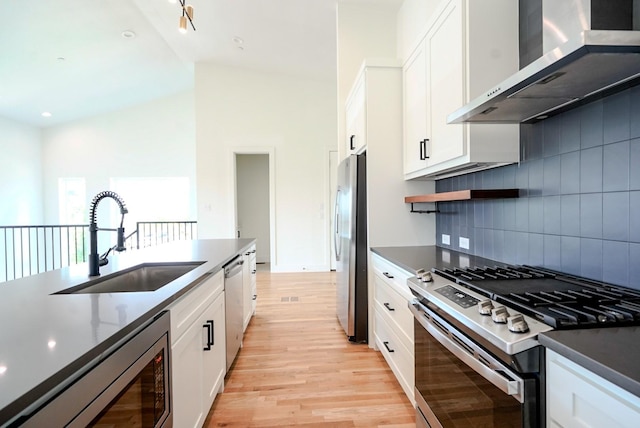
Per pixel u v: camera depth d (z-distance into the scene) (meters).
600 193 1.27
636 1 1.11
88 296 1.23
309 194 5.80
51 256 6.71
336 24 3.69
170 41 4.60
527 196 1.67
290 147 5.74
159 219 6.89
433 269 1.67
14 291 1.33
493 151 1.68
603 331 0.84
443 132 1.86
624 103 1.17
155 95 6.54
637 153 1.13
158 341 1.16
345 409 1.92
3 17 3.43
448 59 1.77
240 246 2.98
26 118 6.22
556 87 1.16
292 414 1.88
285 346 2.77
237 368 2.41
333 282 5.02
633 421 0.62
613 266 1.23
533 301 1.05
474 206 2.17
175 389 1.32
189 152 6.79
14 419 0.60
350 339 2.85
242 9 3.66
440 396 1.34
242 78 5.63
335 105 5.80
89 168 6.77
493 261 1.94
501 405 0.95
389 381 2.22
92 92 5.67
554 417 0.82
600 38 0.86
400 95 2.61
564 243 1.45
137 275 1.97
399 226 2.66
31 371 0.66
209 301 1.81
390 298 2.15
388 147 2.62
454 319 1.19
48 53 4.24
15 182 6.23
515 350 0.85
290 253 5.81
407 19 3.19
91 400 0.78
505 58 1.62
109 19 3.84
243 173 7.18
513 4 1.62
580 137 1.35
